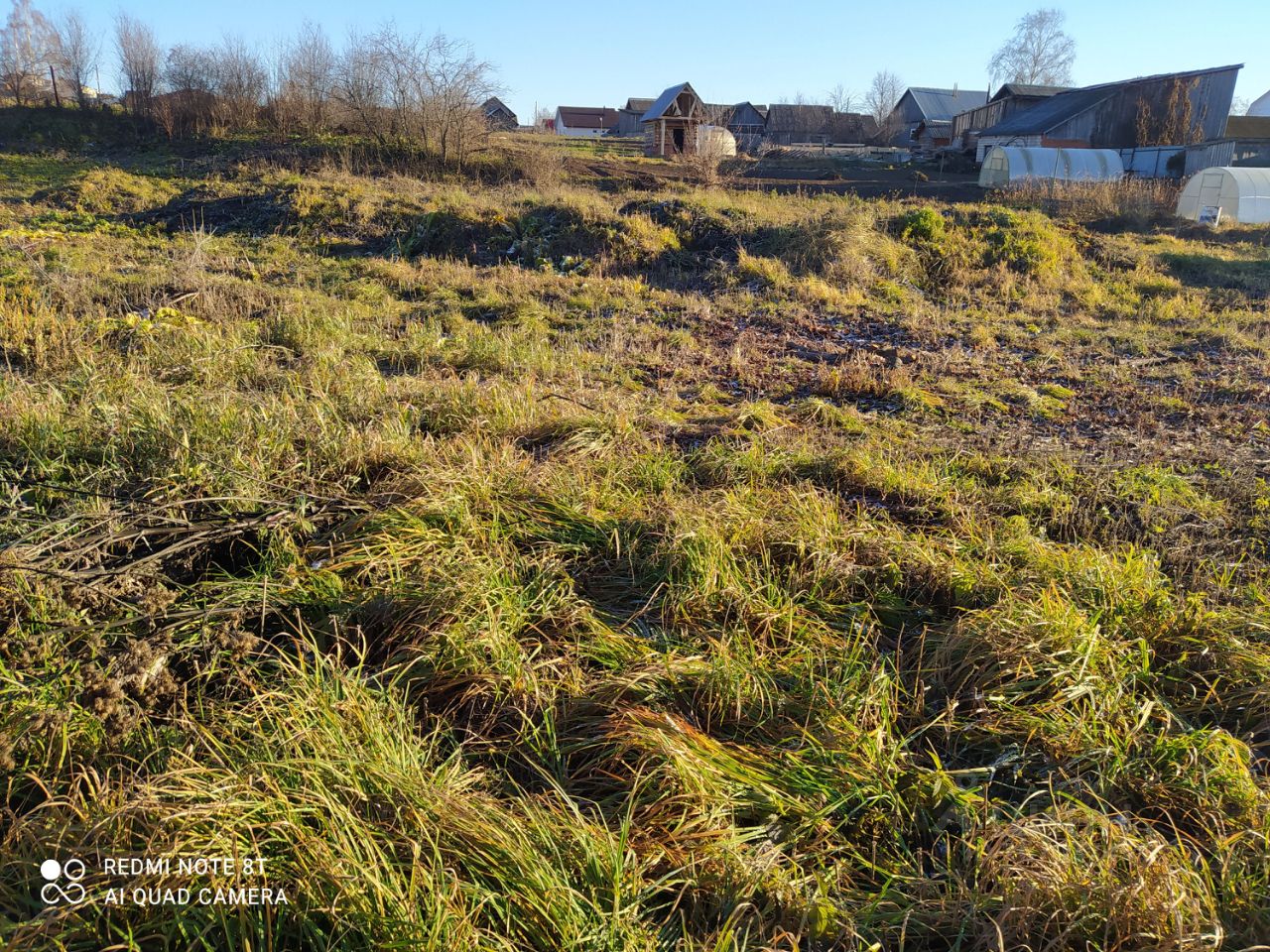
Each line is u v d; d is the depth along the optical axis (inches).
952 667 137.6
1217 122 1333.7
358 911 85.2
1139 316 477.4
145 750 110.7
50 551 144.8
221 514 167.8
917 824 109.0
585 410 247.6
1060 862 95.8
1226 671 134.9
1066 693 126.4
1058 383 325.1
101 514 155.2
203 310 370.0
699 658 132.9
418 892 88.4
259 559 162.9
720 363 336.2
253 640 129.6
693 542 161.9
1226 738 118.8
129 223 657.6
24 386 239.8
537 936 87.2
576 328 387.9
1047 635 135.9
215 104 1136.8
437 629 136.1
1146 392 309.1
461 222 592.4
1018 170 1077.1
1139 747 119.3
